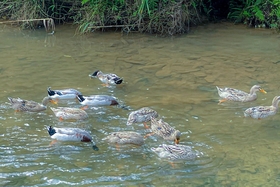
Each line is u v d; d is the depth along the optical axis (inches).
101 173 285.1
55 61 502.9
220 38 610.2
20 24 659.4
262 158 306.5
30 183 271.4
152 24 629.9
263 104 400.8
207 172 288.4
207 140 331.3
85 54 533.3
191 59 521.0
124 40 598.9
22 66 481.4
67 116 359.9
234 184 274.5
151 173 286.7
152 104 394.6
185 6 644.1
